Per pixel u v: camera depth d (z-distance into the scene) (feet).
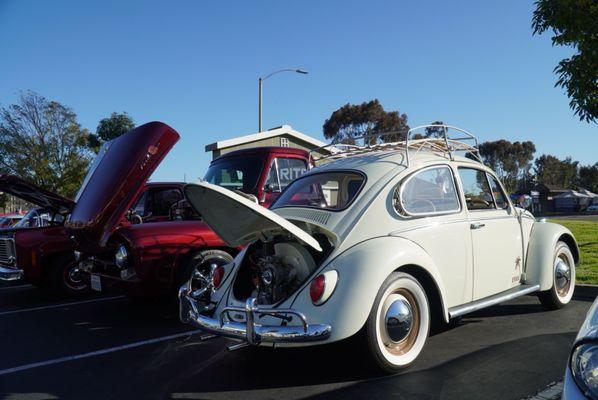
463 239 15.38
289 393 12.45
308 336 11.76
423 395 11.77
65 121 108.78
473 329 17.20
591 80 23.12
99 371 14.82
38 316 23.00
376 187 14.29
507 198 18.33
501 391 11.82
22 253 26.73
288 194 16.66
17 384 13.93
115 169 19.49
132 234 19.65
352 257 12.57
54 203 26.76
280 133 69.26
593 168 278.05
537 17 24.17
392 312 12.80
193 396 12.60
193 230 20.47
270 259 13.47
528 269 18.21
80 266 23.07
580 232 46.68
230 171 24.68
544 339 15.71
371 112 149.59
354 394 12.05
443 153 17.07
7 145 102.06
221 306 14.38
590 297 21.34
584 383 6.60
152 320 21.09
